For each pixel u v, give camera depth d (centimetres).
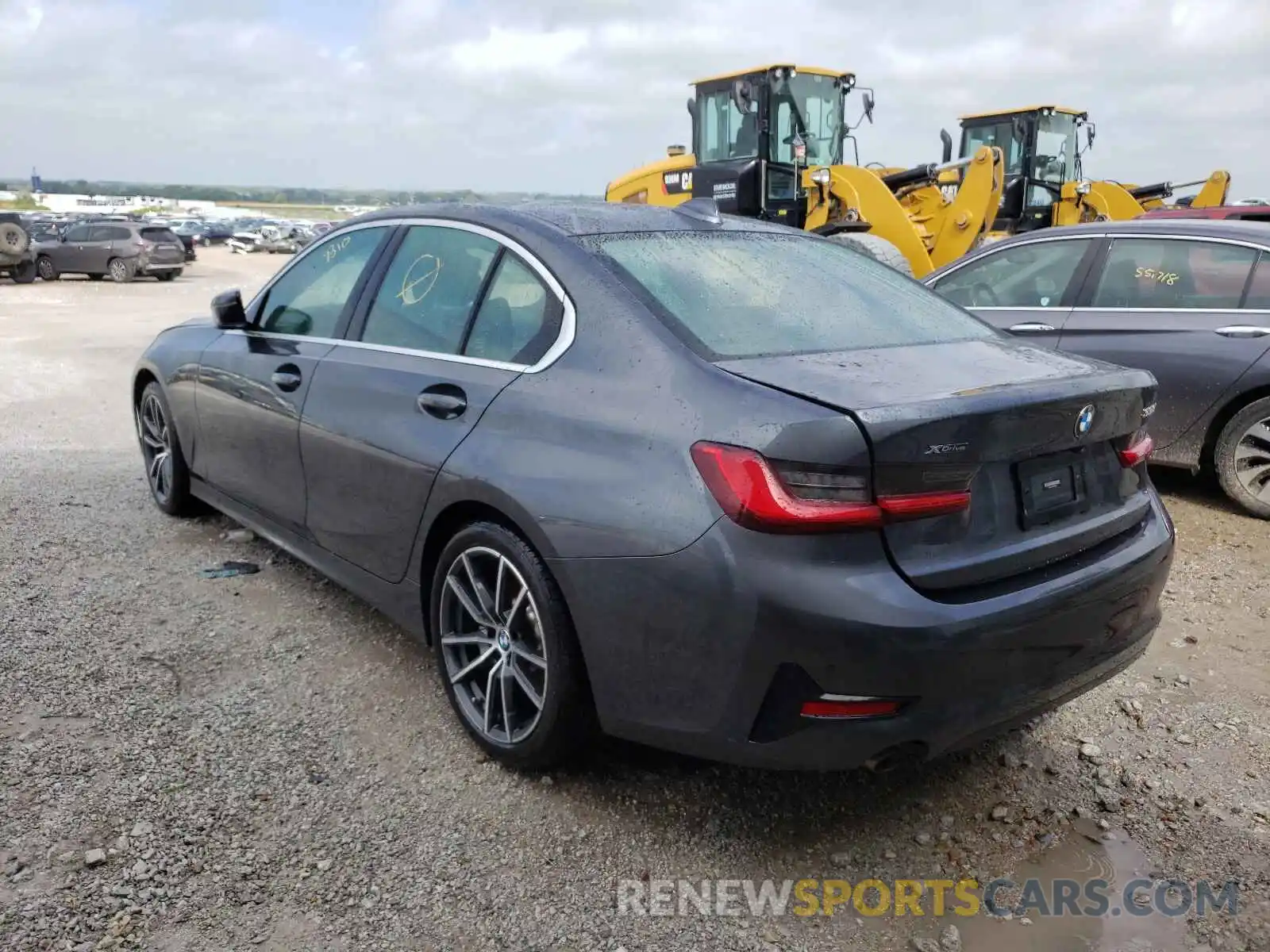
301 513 393
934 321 329
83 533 503
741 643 236
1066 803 298
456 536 308
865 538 230
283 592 434
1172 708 353
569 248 305
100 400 898
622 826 281
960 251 1209
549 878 259
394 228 380
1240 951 241
